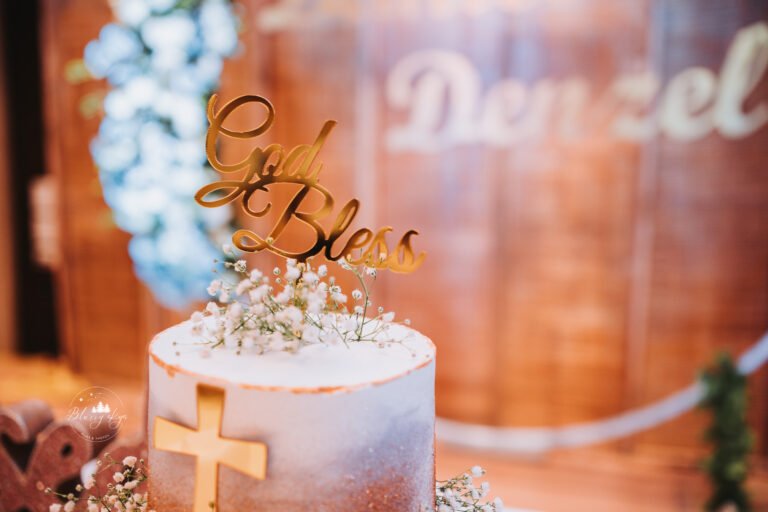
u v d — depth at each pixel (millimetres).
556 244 3695
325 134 1355
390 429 1117
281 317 1200
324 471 1069
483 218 3762
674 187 3512
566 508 3447
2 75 5094
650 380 3693
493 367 3879
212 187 1347
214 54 3791
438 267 3857
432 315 3906
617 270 3639
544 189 3664
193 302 4273
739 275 3506
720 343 3580
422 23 3682
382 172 3861
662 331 3641
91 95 4328
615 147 3545
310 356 1209
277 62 3918
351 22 3764
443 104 3721
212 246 3939
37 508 1575
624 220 3590
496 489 3621
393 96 3777
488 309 3830
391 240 3902
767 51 3303
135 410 4301
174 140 3811
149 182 3863
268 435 1058
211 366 1137
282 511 1070
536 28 3555
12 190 5270
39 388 4684
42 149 5203
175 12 3641
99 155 4180
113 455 1532
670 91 3443
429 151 3771
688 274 3562
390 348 1265
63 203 4570
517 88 3617
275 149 1356
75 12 4219
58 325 5363
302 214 1380
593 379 3762
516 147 3662
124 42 3842
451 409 3982
